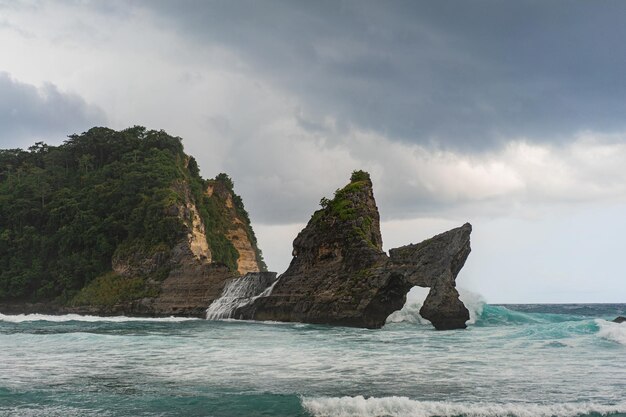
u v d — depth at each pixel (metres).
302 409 20.38
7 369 28.64
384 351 35.03
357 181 69.69
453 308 51.25
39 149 129.12
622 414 19.72
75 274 93.62
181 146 121.19
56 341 40.59
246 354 33.88
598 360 30.64
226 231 123.69
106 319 75.81
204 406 20.95
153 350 35.78
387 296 56.22
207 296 78.12
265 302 66.88
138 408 20.77
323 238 65.12
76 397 22.41
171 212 93.06
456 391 23.27
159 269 87.44
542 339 39.19
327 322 59.03
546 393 22.86
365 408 20.22
